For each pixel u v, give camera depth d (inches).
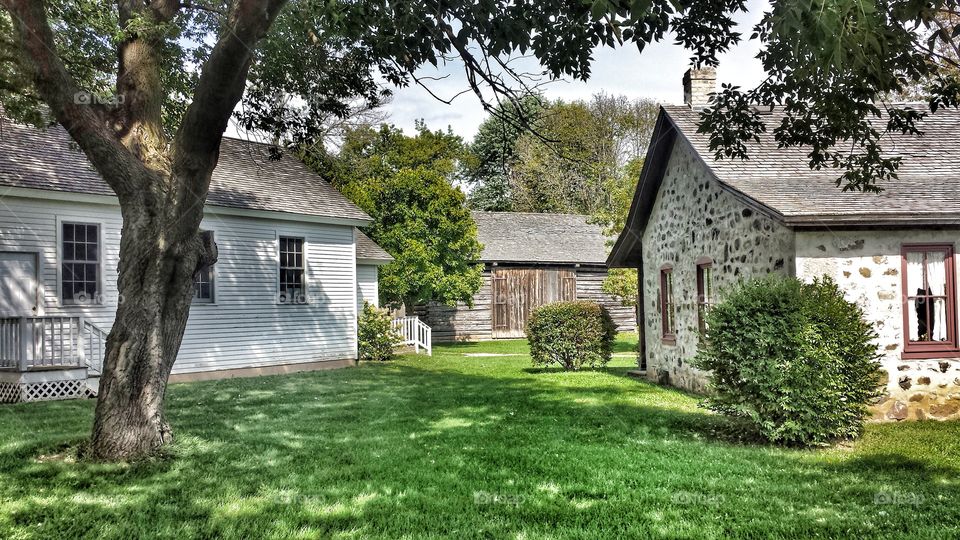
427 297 910.4
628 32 213.5
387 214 901.2
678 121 473.7
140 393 255.3
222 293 566.3
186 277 269.7
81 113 242.1
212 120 253.0
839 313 281.6
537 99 256.2
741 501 194.2
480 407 388.5
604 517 181.3
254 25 229.5
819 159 239.0
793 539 162.7
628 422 334.3
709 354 299.6
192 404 404.2
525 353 860.6
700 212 450.3
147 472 232.2
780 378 274.8
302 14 276.2
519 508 189.5
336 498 202.2
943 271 346.9
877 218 319.9
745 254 387.2
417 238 894.4
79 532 172.7
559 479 222.2
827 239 337.4
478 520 179.5
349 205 706.8
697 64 260.2
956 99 203.9
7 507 191.9
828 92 210.4
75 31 322.7
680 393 451.2
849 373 282.8
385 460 251.8
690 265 468.8
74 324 465.7
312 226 653.3
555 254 1165.1
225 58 235.0
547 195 1603.1
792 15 125.0
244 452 265.4
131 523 179.0
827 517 178.2
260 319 597.9
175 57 348.5
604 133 1610.5
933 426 318.0
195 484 217.5
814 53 136.1
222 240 567.8
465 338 1110.4
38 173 453.7
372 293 799.1
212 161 267.0
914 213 321.4
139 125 266.2
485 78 233.5
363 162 970.7
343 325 682.8
